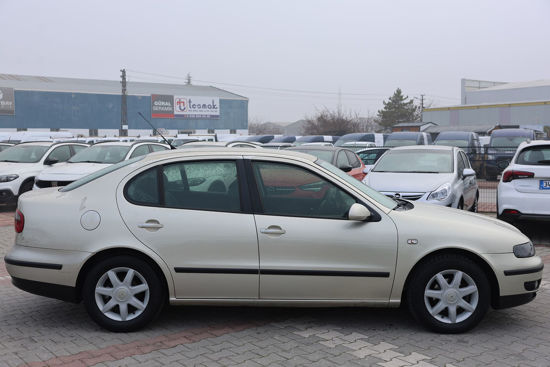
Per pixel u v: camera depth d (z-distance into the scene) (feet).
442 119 143.64
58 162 44.09
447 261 14.88
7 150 46.01
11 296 18.98
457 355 13.66
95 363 13.12
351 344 14.38
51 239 14.96
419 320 15.14
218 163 15.47
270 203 15.16
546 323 16.20
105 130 191.21
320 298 14.97
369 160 62.08
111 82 216.13
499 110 130.93
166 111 203.21
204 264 14.80
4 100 172.14
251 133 357.41
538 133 93.97
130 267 14.92
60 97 182.19
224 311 17.12
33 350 13.96
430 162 31.73
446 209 17.01
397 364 13.09
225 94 225.56
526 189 26.84
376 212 15.08
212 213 14.98
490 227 15.38
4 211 42.42
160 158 15.58
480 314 14.94
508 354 13.75
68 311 17.24
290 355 13.62
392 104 257.34
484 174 57.82
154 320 16.22
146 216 14.92
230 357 13.50
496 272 14.84
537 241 28.99
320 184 15.31
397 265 14.83
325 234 14.83
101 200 15.15
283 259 14.82
